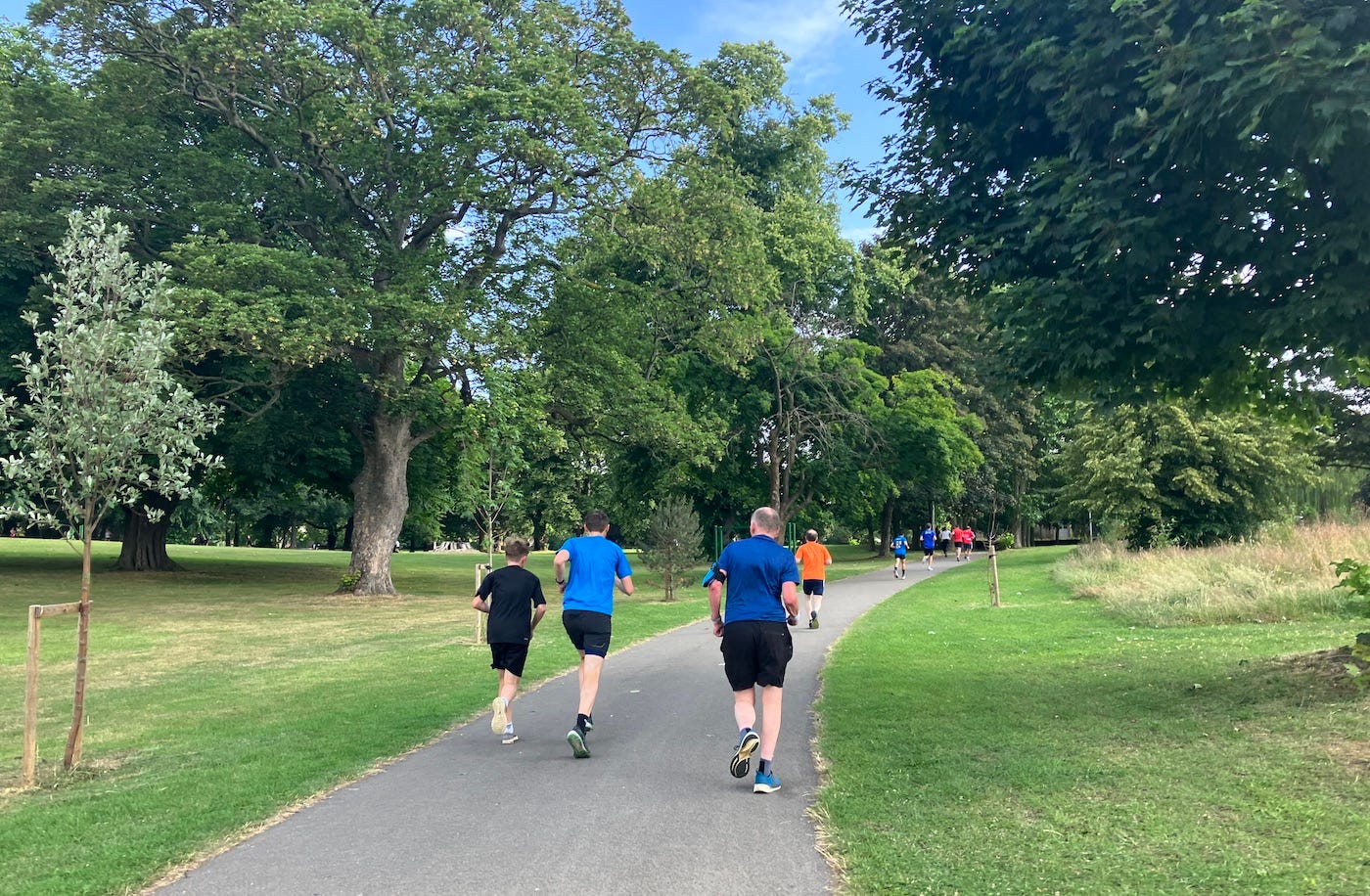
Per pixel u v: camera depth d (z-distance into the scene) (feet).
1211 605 44.06
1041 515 184.14
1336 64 17.15
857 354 119.65
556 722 26.55
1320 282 20.88
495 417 74.54
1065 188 22.36
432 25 72.23
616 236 81.66
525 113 65.51
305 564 135.95
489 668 37.68
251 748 23.56
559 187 69.31
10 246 69.21
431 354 70.38
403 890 13.83
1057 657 34.63
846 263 117.29
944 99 26.76
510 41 72.38
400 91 71.26
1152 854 13.75
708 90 75.41
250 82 71.97
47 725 28.40
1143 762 18.80
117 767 22.70
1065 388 27.09
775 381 113.19
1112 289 22.66
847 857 14.48
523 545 25.70
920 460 118.83
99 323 22.53
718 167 85.71
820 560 49.01
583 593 23.50
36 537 226.99
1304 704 22.31
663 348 103.96
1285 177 20.27
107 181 69.10
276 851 15.74
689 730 24.97
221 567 121.49
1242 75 18.63
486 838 16.14
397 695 31.48
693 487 118.01
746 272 80.18
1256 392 28.09
